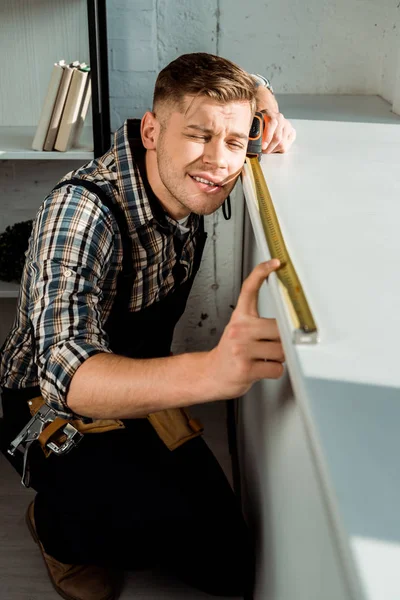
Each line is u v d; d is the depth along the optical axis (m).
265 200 0.91
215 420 2.33
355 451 0.46
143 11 2.08
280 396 1.04
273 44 2.14
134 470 1.49
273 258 0.72
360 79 2.18
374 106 1.95
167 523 1.48
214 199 1.27
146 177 1.33
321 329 0.60
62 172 2.32
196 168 1.22
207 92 1.15
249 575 1.55
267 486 1.23
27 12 2.08
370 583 0.37
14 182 2.32
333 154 1.25
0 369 1.59
